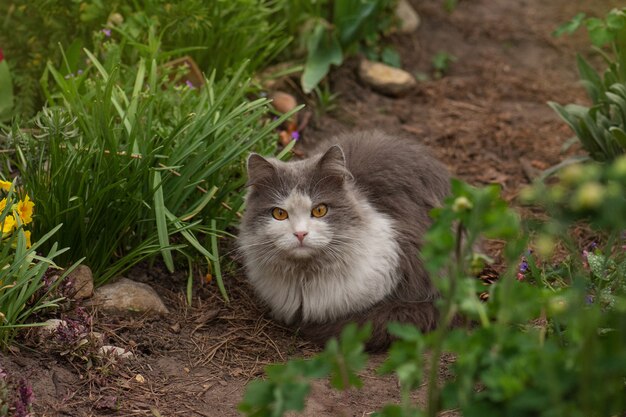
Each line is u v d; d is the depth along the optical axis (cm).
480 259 297
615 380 293
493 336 280
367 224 477
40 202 472
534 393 265
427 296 494
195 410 410
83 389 412
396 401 416
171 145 521
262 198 470
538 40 890
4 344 419
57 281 448
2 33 627
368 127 723
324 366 279
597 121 602
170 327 482
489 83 812
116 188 488
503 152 705
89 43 647
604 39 585
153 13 655
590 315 271
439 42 871
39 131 535
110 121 498
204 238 545
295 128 694
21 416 363
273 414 277
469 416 278
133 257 513
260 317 505
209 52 682
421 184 521
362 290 477
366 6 764
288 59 764
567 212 291
